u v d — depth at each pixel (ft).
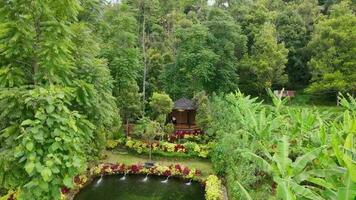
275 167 24.14
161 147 63.46
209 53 83.66
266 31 102.06
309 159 23.22
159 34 106.22
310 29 118.32
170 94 87.40
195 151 62.18
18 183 20.02
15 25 22.36
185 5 129.39
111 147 66.18
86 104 27.12
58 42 22.95
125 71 69.46
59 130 18.62
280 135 43.24
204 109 71.36
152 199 45.14
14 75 23.13
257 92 110.32
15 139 19.12
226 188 46.68
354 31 90.89
